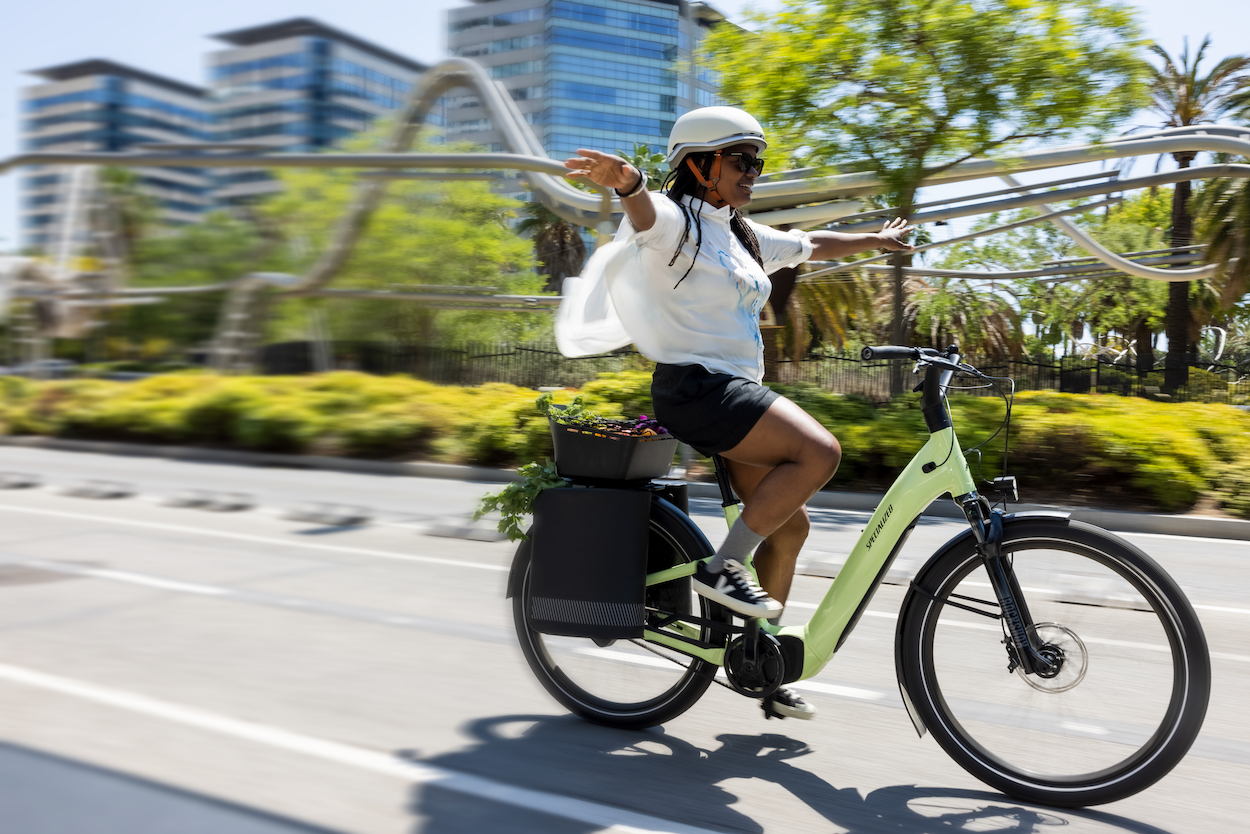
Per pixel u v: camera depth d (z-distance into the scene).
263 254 39.34
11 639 3.98
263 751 2.84
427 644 4.05
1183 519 7.80
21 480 9.26
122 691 3.35
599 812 2.49
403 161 15.62
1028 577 2.56
